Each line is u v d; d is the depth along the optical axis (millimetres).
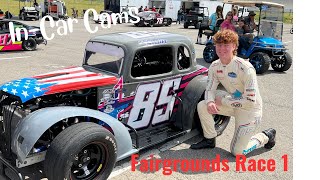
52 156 3205
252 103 4043
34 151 3396
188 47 4773
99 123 3740
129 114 4301
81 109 3549
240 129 4254
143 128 4555
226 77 4156
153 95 4445
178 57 4703
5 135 3654
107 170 3598
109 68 4262
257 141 4480
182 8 32969
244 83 4070
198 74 4973
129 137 3854
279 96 7605
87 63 4590
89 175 3502
